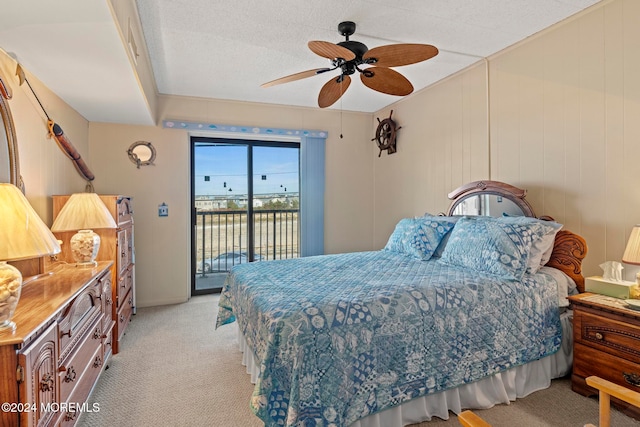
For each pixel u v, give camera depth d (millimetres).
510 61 2900
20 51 1858
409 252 2969
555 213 2576
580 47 2402
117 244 2730
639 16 2100
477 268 2346
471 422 962
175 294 4129
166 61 3113
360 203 4973
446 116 3607
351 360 1564
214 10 2285
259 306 1839
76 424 1626
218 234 4590
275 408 1456
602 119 2287
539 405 1962
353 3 2229
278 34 2625
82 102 2902
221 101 4250
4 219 1262
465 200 3201
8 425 1065
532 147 2734
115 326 2682
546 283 2191
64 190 2820
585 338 2043
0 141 1717
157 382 2256
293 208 4930
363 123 4957
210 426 1816
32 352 1137
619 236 2209
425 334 1759
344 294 1827
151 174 3988
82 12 1479
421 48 1979
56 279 1819
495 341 1940
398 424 1697
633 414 1826
